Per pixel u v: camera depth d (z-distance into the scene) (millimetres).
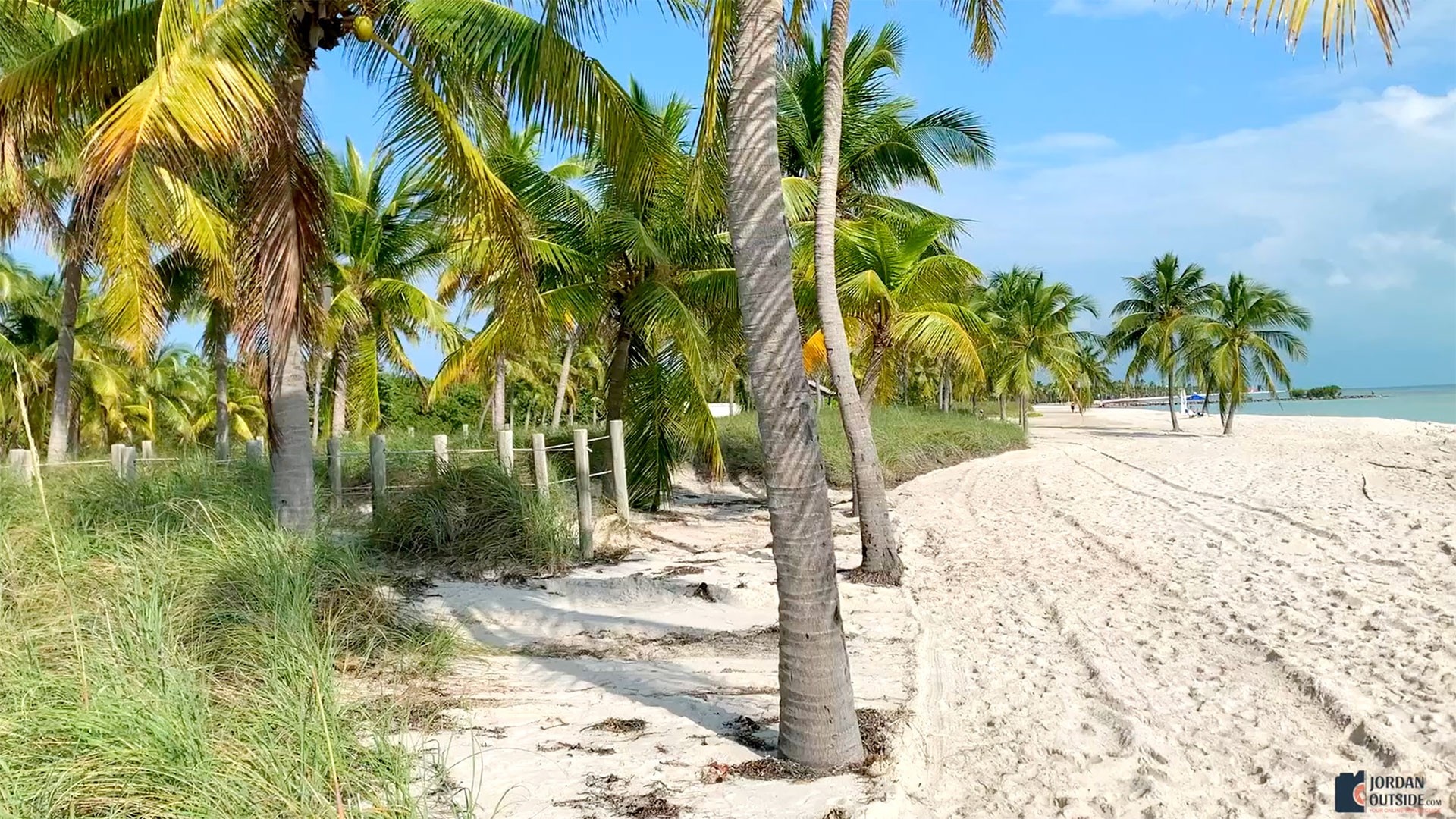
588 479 10516
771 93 4598
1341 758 4609
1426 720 4914
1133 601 8391
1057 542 11852
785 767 4523
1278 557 9805
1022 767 4656
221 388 19766
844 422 9883
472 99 9164
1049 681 6109
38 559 6270
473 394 49188
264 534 6988
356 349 23391
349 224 20969
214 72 6418
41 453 24203
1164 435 39094
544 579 9352
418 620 6840
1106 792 4316
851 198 18328
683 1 7258
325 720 3885
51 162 11664
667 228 13961
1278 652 6395
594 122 8570
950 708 5668
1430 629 6711
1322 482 16797
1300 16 3473
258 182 7789
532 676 6289
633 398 14930
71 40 7602
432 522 9719
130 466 10906
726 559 10773
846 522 14445
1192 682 5957
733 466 19984
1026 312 39656
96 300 27094
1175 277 41500
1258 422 48938
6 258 25906
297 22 7832
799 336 4648
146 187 6902
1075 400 52438
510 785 4211
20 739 3574
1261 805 4094
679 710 5523
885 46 17516
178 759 3572
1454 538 10070
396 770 3885
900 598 8891
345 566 6973
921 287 12203
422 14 8133
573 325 14500
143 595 5508
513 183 13508
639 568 10031
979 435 27906
